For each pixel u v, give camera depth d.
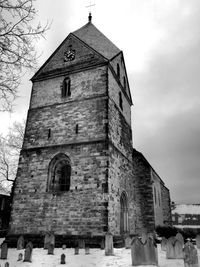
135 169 24.92
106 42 25.77
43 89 22.14
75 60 22.14
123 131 22.42
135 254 10.02
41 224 16.67
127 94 26.23
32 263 10.80
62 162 18.83
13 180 31.53
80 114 19.39
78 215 15.98
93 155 17.39
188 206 60.66
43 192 17.64
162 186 34.50
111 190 16.69
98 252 13.32
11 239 16.91
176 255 11.10
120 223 18.78
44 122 20.39
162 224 29.67
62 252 13.54
